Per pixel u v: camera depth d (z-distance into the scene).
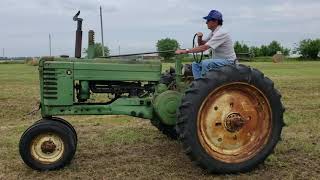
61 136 6.51
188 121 6.20
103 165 6.79
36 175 6.36
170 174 6.36
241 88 6.47
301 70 34.72
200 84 6.26
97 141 8.34
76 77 6.77
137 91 7.16
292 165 6.77
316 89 18.20
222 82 6.30
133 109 6.99
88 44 7.15
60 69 6.70
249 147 6.55
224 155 6.44
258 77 6.50
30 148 6.45
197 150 6.25
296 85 20.06
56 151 6.55
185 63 7.40
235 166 6.39
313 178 6.16
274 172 6.46
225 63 6.81
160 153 7.48
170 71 7.50
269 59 63.16
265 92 6.55
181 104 6.24
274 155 7.30
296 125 9.79
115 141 8.33
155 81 7.12
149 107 7.02
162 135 8.80
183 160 7.05
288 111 11.90
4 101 14.64
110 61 6.96
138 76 7.00
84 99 6.96
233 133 6.51
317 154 7.35
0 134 9.16
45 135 6.49
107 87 7.06
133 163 6.89
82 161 7.00
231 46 6.95
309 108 12.49
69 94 6.74
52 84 6.70
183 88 6.99
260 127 6.65
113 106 6.94
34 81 24.22
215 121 6.42
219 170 6.35
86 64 6.79
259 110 6.63
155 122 8.18
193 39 7.54
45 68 6.69
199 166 6.43
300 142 8.13
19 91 18.08
